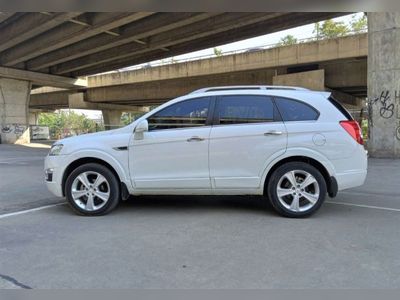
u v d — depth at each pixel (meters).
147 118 6.58
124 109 51.38
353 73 27.78
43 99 56.84
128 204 7.34
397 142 15.57
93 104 47.06
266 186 6.39
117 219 6.27
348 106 35.12
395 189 8.86
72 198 6.54
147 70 37.31
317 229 5.63
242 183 6.32
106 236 5.37
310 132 6.24
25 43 29.52
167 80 37.00
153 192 6.53
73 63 34.88
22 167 14.62
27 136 38.25
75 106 46.97
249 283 3.85
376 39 15.82
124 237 5.32
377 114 15.91
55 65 37.28
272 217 6.33
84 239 5.25
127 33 24.28
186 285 3.82
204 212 6.69
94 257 4.57
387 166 12.88
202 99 6.52
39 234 5.50
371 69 16.11
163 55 30.52
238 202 7.45
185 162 6.38
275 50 28.27
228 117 6.42
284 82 28.50
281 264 4.31
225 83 34.25
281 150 6.24
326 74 28.77
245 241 5.11
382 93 15.73
